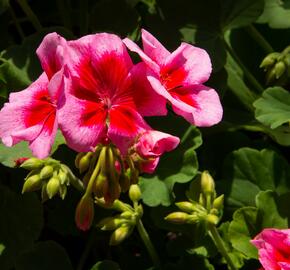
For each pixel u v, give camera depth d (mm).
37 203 609
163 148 471
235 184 621
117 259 646
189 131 603
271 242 511
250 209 590
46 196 505
